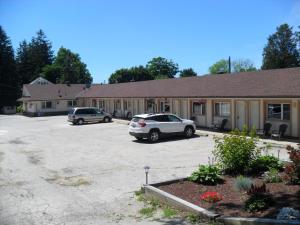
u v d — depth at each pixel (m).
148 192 12.00
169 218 9.64
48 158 20.39
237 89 28.23
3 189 13.57
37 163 18.95
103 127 37.59
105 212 10.55
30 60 104.00
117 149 22.84
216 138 16.75
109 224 9.42
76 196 12.39
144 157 19.69
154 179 14.48
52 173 16.31
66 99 64.94
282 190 10.83
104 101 54.69
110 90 53.75
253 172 13.26
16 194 12.81
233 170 13.37
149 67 104.62
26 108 69.25
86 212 10.60
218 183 12.23
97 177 15.24
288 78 25.95
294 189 10.85
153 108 40.69
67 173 16.22
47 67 104.75
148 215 10.04
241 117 28.42
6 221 9.98
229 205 9.89
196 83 35.66
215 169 12.61
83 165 17.97
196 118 33.50
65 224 9.56
